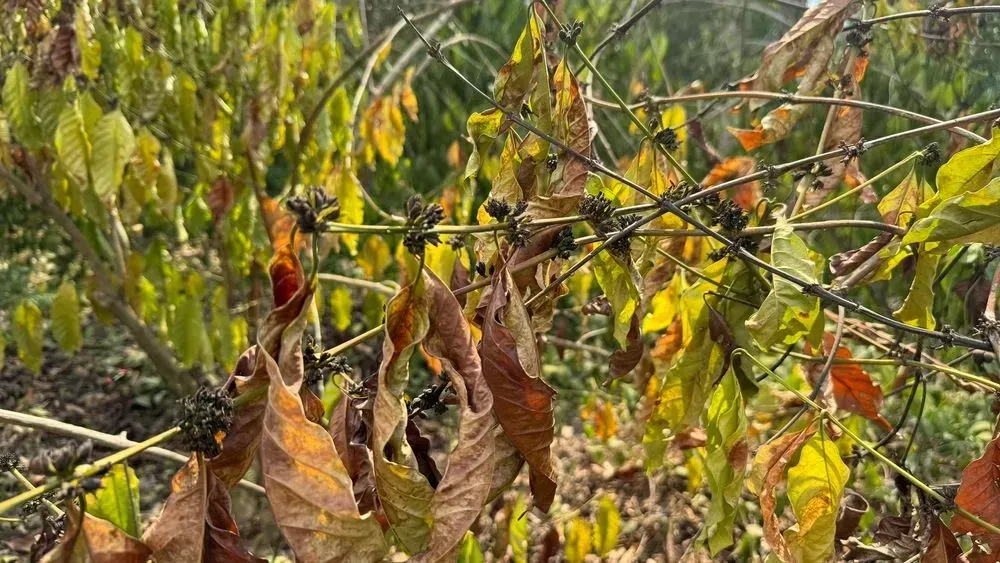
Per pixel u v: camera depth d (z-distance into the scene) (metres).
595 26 2.07
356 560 0.35
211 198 1.26
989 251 0.59
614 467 1.44
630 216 0.53
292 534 0.35
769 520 0.47
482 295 0.46
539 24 0.54
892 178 1.27
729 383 0.51
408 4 2.21
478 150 0.57
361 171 1.87
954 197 0.44
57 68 0.94
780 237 0.51
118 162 0.92
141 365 2.29
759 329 0.48
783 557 0.46
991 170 0.48
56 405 2.14
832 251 1.38
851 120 0.74
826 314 0.79
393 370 0.39
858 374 0.72
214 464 0.39
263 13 1.13
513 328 0.43
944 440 1.22
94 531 0.36
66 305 1.40
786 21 1.87
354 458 0.44
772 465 0.48
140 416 2.11
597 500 1.39
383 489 0.38
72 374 2.28
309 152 1.30
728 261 0.61
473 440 0.39
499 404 0.43
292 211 0.36
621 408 1.56
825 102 0.66
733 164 0.85
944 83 1.40
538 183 0.55
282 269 0.38
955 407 1.27
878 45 1.38
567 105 0.54
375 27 2.23
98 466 0.36
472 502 0.38
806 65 0.72
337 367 0.44
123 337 2.48
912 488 0.69
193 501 0.37
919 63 1.47
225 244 1.34
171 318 1.40
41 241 2.38
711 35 2.38
